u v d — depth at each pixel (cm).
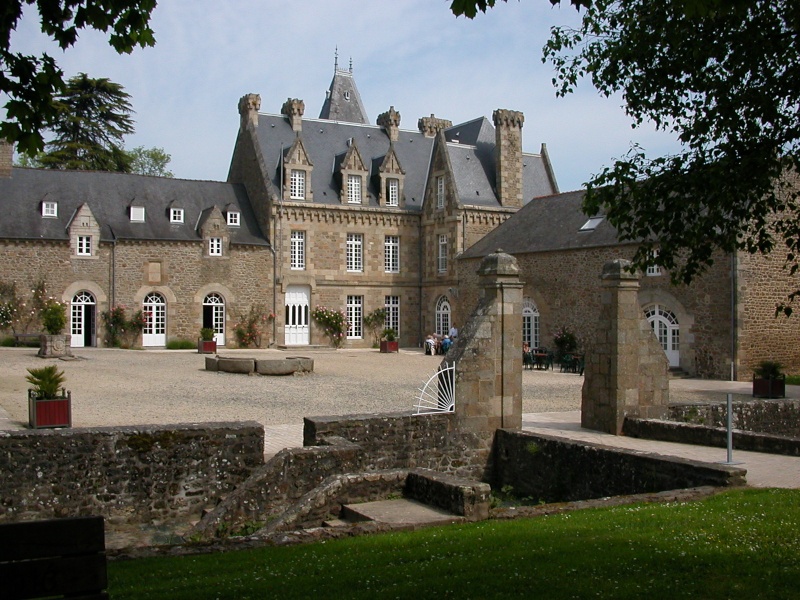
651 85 1038
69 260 3884
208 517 1078
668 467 1116
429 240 4731
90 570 414
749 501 930
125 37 686
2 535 401
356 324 4659
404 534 838
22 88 644
